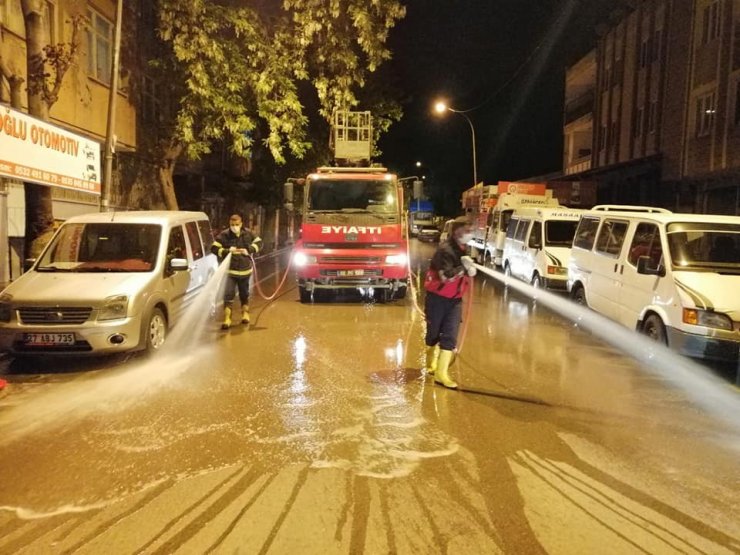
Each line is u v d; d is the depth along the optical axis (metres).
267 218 34.41
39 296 7.66
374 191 13.35
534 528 4.05
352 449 5.33
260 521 4.11
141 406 6.43
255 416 6.13
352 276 13.20
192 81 16.48
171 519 4.12
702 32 21.23
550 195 22.23
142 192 20.55
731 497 4.55
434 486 4.64
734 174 19.09
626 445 5.55
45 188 10.52
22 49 13.38
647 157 24.38
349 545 3.82
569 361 8.68
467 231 7.20
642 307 8.98
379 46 17.30
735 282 8.11
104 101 17.22
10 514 4.20
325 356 8.68
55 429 5.76
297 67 17.75
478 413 6.34
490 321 11.77
